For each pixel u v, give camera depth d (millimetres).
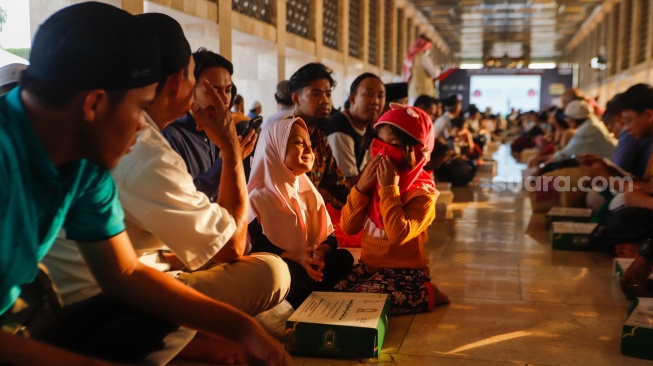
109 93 1123
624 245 3979
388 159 2756
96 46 1089
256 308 2066
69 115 1113
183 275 1939
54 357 1132
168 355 1587
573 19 26062
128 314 1518
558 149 9117
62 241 1780
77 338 1493
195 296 1510
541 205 6066
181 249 1842
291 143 2811
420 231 2809
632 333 2328
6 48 3838
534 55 43469
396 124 2756
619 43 20547
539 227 5289
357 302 2535
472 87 40375
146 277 1474
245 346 1476
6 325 1342
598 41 25312
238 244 2018
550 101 39656
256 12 9641
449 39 33750
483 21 26547
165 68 1837
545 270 3736
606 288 3330
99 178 1291
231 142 2016
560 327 2674
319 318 2348
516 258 4082
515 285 3387
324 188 3666
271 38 9969
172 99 1914
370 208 2943
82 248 1404
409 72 9969
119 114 1152
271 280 2068
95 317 1539
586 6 22891
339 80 14984
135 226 1879
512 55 40969
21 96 1114
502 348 2412
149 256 1970
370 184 2865
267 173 2852
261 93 10328
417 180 2857
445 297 2998
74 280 1797
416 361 2270
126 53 1120
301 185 2986
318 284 2861
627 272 3117
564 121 9023
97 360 1164
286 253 2812
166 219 1802
